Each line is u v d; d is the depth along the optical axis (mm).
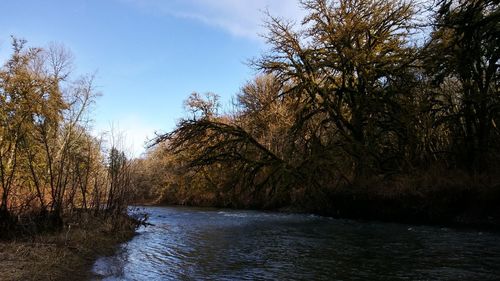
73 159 19172
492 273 10820
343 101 32531
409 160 28312
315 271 11633
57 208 15391
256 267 12203
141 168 60844
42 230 14484
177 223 26016
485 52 23281
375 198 26391
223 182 45969
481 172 24156
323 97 30000
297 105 31984
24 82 20156
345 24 29453
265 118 42281
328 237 18594
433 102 27797
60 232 14977
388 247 15297
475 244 15297
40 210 14984
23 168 18844
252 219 28922
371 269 11727
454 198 22531
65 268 11117
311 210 34062
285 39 30703
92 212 19266
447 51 24969
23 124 18641
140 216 27078
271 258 13625
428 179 24703
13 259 11039
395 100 29016
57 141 24203
